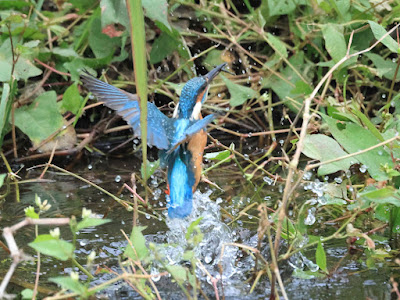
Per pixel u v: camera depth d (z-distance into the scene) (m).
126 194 9.55
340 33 9.72
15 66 10.53
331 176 9.80
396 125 8.44
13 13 10.70
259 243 6.84
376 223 8.28
